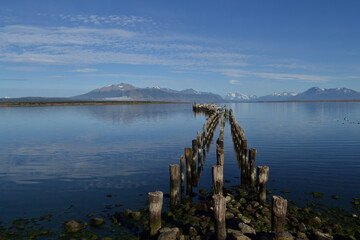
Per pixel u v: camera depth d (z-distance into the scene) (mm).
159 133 37188
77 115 72750
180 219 11078
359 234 9805
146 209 12102
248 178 15508
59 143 29641
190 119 60656
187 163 14555
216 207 8812
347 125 45969
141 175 17609
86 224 10648
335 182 15609
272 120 57312
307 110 102250
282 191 14258
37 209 12305
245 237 8586
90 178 16969
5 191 14719
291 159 21172
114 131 39344
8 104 132250
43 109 106188
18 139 32469
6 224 10805
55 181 16438
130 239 9633
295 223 10430
